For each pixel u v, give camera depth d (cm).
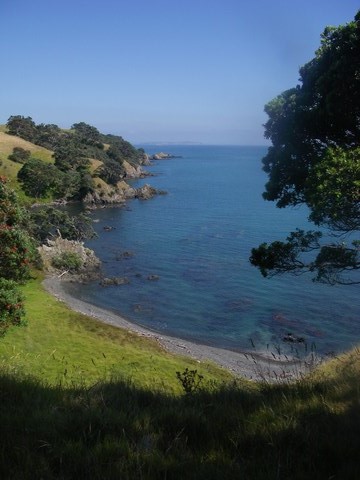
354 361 919
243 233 7538
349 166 1184
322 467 389
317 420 487
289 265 1630
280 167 1616
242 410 539
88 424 475
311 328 3709
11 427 457
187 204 10988
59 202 11144
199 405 577
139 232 7794
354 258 1515
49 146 14925
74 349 2972
